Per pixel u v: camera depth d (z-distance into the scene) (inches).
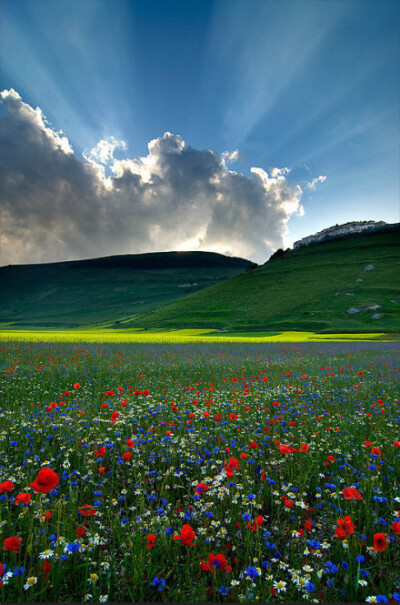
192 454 186.4
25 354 752.3
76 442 199.8
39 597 96.3
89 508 121.7
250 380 476.1
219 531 119.6
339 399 356.2
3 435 206.5
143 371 542.6
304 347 1247.5
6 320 7175.2
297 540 124.3
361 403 332.2
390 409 313.4
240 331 2965.1
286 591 100.3
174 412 281.1
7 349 879.7
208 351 1009.5
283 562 104.5
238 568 110.1
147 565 104.3
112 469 170.7
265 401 332.2
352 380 496.1
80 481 162.6
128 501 151.7
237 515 134.3
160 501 149.1
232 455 190.5
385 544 96.3
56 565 103.8
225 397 334.3
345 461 184.7
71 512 127.9
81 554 110.3
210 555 96.3
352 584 101.5
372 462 185.0
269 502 154.2
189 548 117.7
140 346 1162.0
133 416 258.4
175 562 111.6
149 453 192.2
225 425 250.1
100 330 3705.7
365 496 151.3
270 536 124.3
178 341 1611.7
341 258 5393.7
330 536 128.6
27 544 111.7
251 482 153.7
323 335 2320.4
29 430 220.5
